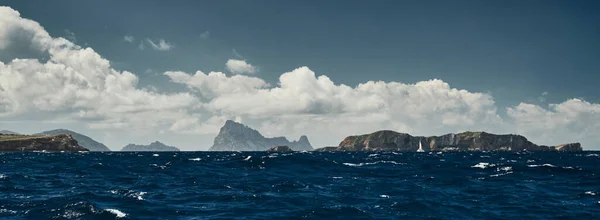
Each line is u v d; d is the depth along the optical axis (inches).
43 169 2726.4
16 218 978.1
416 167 2925.7
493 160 4480.8
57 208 1094.4
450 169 2696.9
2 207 1111.0
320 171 2514.8
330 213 1091.9
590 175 2237.9
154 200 1285.7
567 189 1647.4
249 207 1179.3
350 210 1132.5
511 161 4249.5
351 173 2396.7
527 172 2410.2
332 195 1437.0
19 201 1210.0
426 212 1124.5
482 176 2193.7
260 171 2481.5
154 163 3484.3
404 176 2212.1
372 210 1141.7
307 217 1042.7
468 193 1520.7
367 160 4362.7
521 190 1616.6
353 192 1526.8
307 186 1712.6
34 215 1012.5
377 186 1727.4
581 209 1190.9
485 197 1418.6
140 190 1550.2
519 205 1255.5
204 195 1414.9
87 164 3356.3
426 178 2090.3
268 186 1705.2
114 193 1439.5
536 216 1090.7
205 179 2009.1
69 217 997.8
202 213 1082.7
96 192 1456.7
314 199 1333.7
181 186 1702.8
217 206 1192.2
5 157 5413.4
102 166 3019.2
